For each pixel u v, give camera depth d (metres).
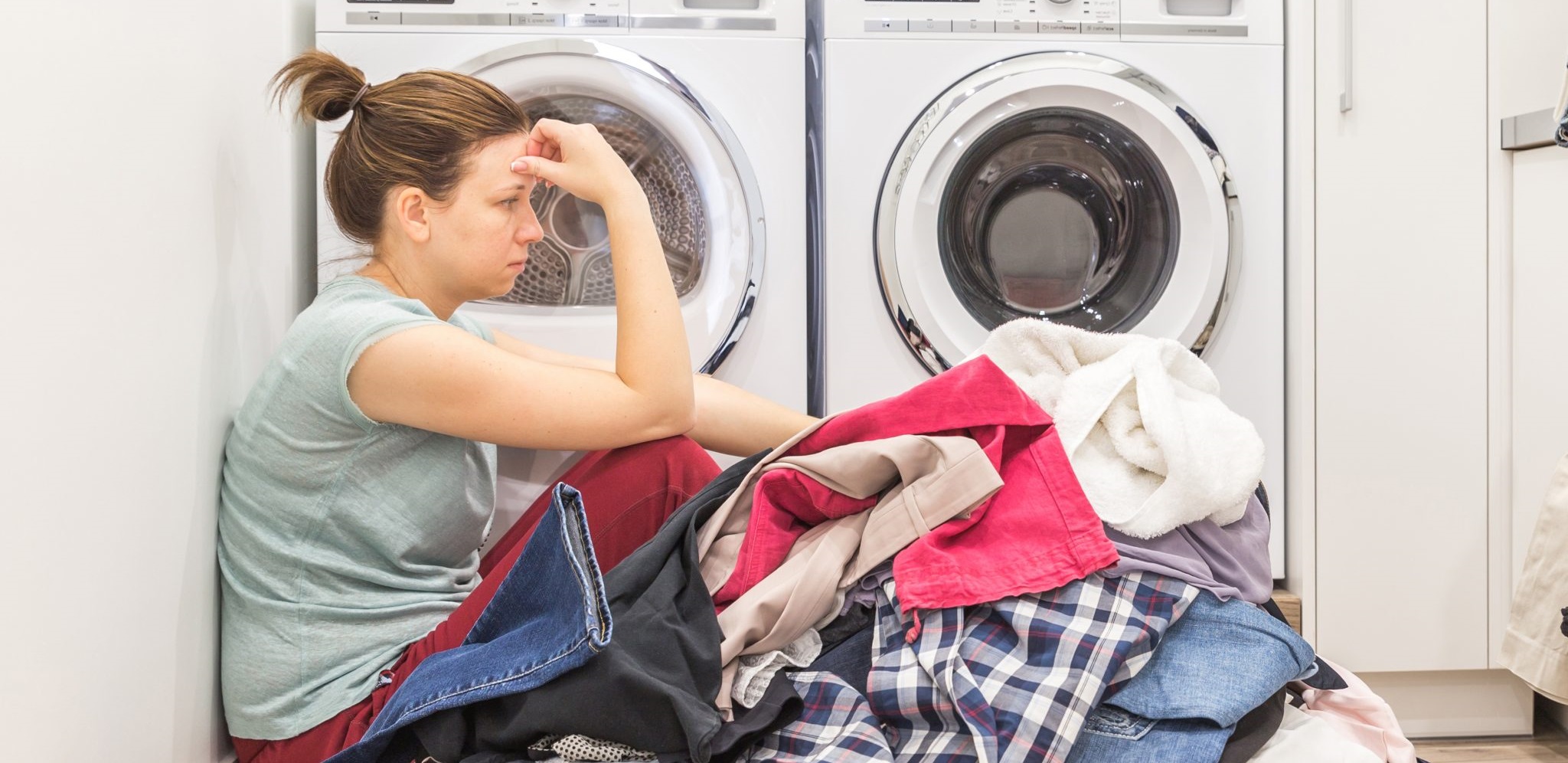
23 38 0.74
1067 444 1.07
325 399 0.99
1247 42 1.67
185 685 1.02
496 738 0.87
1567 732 1.63
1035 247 1.73
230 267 1.16
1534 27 1.58
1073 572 0.94
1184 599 0.94
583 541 0.87
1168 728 0.89
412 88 1.07
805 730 0.90
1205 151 1.65
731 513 1.05
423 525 1.07
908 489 1.00
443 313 1.14
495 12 1.58
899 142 1.64
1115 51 1.66
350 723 1.01
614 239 1.12
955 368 1.08
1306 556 1.62
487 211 1.08
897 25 1.64
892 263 1.64
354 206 1.09
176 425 1.00
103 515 0.86
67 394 0.80
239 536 1.07
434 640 1.02
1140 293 1.75
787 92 1.63
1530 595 1.47
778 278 1.65
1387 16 1.59
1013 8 1.64
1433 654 1.61
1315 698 1.09
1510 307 1.59
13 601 0.73
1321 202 1.61
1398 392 1.61
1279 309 1.68
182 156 1.02
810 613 0.96
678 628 0.90
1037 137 1.69
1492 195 1.59
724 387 1.37
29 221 0.75
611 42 1.61
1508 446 1.60
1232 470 1.03
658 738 0.85
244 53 1.22
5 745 0.72
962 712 0.85
